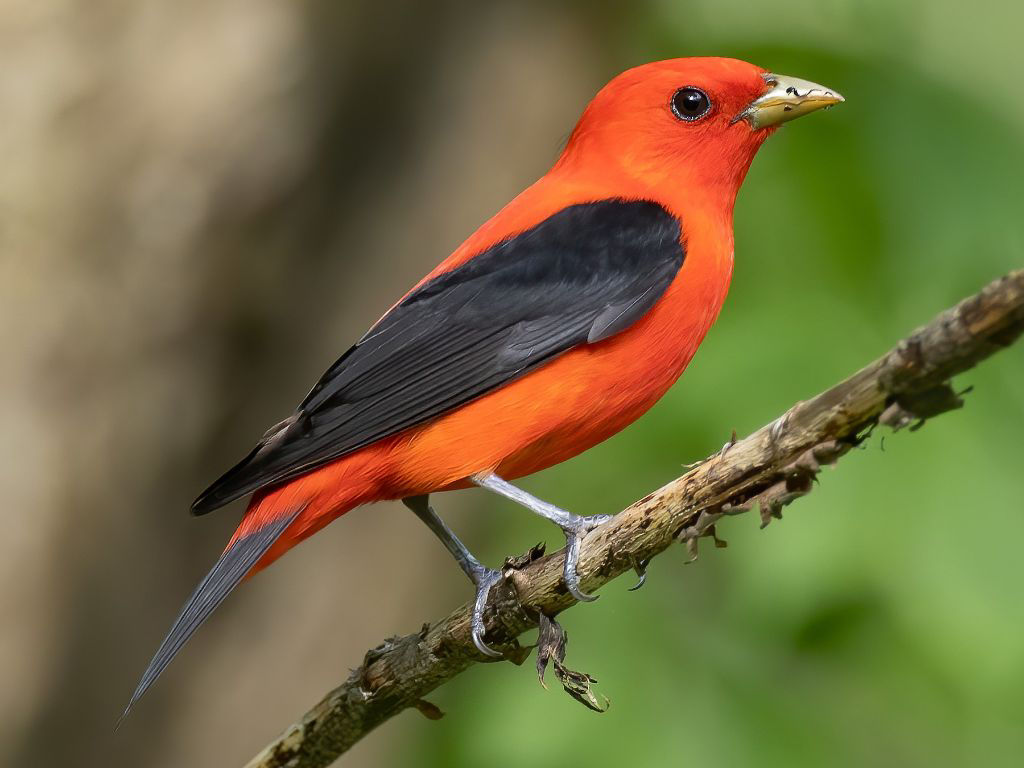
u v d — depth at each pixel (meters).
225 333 12.76
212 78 12.90
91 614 12.55
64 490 12.55
